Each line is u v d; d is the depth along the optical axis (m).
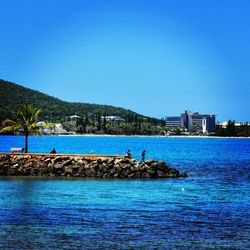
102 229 35.47
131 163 71.19
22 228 35.41
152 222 38.19
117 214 41.16
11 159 72.00
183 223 38.06
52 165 70.69
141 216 40.50
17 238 32.62
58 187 58.25
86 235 33.69
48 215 40.28
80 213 41.34
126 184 62.41
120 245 31.33
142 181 66.31
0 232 34.12
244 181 70.62
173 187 60.53
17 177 68.44
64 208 43.66
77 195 51.69
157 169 72.38
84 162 70.81
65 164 70.62
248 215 41.66
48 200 48.09
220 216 41.09
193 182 67.31
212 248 31.03
